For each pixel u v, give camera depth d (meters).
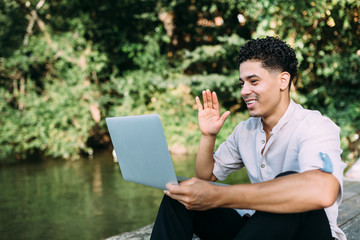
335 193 1.09
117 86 10.63
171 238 1.23
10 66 10.02
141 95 10.54
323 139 1.20
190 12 10.27
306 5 5.62
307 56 6.90
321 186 1.07
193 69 10.80
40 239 4.23
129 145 1.25
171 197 1.21
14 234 4.42
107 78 11.52
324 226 1.12
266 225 1.10
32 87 10.51
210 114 1.52
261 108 1.29
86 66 10.27
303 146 1.21
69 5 10.65
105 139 11.56
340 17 5.66
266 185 1.10
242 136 1.48
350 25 5.86
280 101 1.31
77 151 10.01
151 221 4.70
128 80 10.51
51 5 10.51
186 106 10.21
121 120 1.24
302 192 1.07
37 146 9.98
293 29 5.94
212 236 1.38
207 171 1.57
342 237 1.27
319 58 6.84
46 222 4.82
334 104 7.25
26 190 6.52
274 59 1.26
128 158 1.29
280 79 1.29
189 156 9.03
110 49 11.48
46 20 10.61
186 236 1.26
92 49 10.61
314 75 7.54
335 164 1.13
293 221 1.10
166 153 1.12
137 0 10.56
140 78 10.40
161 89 10.55
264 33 6.02
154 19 10.31
